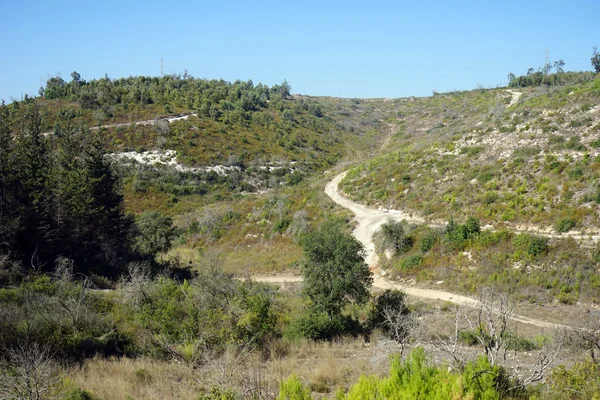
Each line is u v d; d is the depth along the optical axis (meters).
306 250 20.58
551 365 9.77
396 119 117.69
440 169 43.56
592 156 34.53
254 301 16.81
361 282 20.72
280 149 78.62
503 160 39.56
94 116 74.69
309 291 20.22
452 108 104.88
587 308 23.39
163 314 15.83
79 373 12.04
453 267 30.58
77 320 15.09
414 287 30.23
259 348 14.97
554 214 30.94
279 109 106.06
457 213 36.31
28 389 9.09
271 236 46.09
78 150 34.72
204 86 105.25
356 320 19.94
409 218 39.59
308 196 51.84
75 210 29.03
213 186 64.19
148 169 64.44
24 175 28.12
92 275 27.00
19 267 23.77
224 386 9.35
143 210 56.06
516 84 103.88
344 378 11.94
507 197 34.50
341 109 127.75
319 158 79.12
